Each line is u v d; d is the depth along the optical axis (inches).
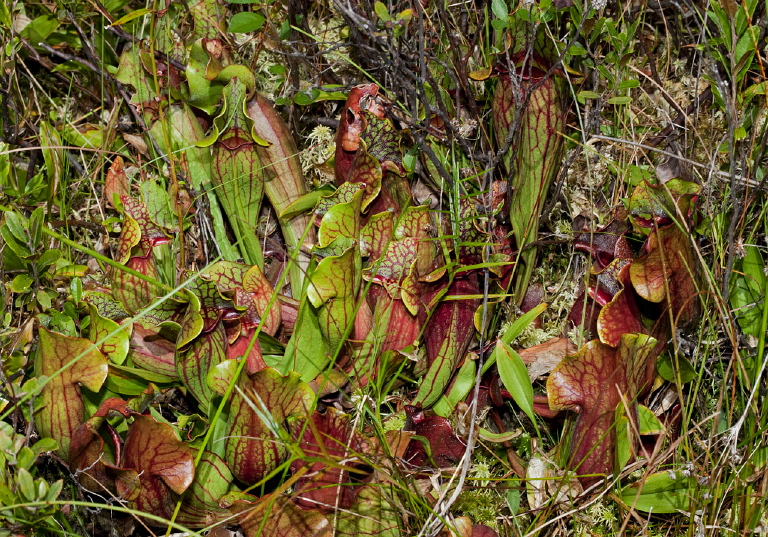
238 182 43.9
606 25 43.9
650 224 42.1
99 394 42.0
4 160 45.0
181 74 46.7
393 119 45.2
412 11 43.6
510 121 43.5
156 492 40.1
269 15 46.0
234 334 41.4
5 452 38.5
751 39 43.0
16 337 42.9
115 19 48.6
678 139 46.5
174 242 44.9
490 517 41.9
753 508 40.3
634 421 41.1
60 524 40.8
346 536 40.4
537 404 42.7
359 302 40.9
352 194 42.3
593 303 42.9
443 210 45.0
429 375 42.3
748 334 43.4
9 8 48.0
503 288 44.2
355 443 40.1
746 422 42.2
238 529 41.3
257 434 39.6
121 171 44.8
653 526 41.8
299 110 48.3
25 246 43.0
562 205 46.9
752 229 44.4
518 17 42.0
